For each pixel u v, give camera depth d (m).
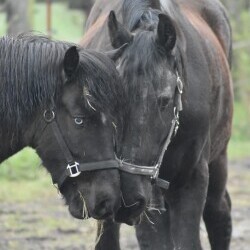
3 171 21.69
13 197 19.48
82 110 9.41
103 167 9.43
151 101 9.53
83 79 9.40
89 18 12.53
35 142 9.77
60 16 46.19
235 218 18.02
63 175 9.63
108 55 9.73
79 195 9.62
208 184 11.78
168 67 9.80
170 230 11.36
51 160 9.68
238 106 33.75
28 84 9.58
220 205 12.35
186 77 10.51
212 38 11.91
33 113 9.66
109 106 9.38
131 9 10.36
